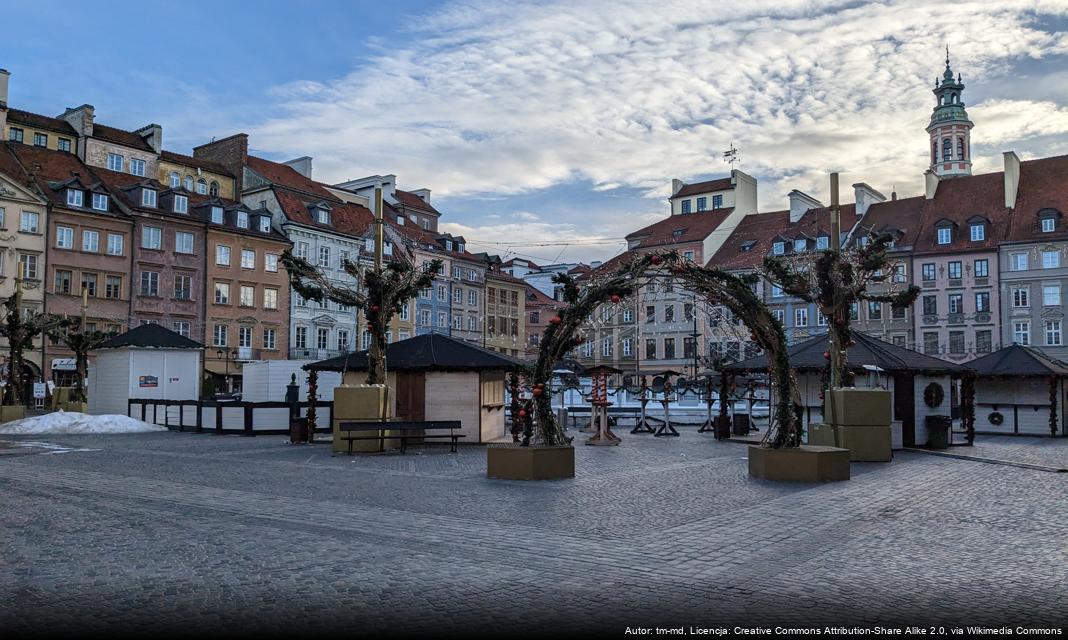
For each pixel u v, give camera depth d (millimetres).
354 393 23078
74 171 64312
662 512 12297
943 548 9805
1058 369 36344
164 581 8125
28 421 33031
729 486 15492
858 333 28672
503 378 29453
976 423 37562
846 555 9398
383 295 24047
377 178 91062
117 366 38094
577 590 7855
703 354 80250
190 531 10625
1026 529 11094
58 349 58594
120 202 63844
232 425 31422
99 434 31469
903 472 18531
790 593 7781
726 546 9828
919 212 77250
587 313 17234
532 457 16297
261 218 71750
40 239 58969
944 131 99250
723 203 90812
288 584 8031
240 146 78250
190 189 74500
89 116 68750
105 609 7191
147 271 64375
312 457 21531
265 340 71375
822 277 22359
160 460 20156
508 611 7172
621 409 41938
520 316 100938
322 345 76000
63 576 8297
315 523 11234
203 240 67750
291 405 31188
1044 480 16938
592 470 18281
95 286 61531
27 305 57875
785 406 17219
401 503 13078
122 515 11789
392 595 7660
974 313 71625
